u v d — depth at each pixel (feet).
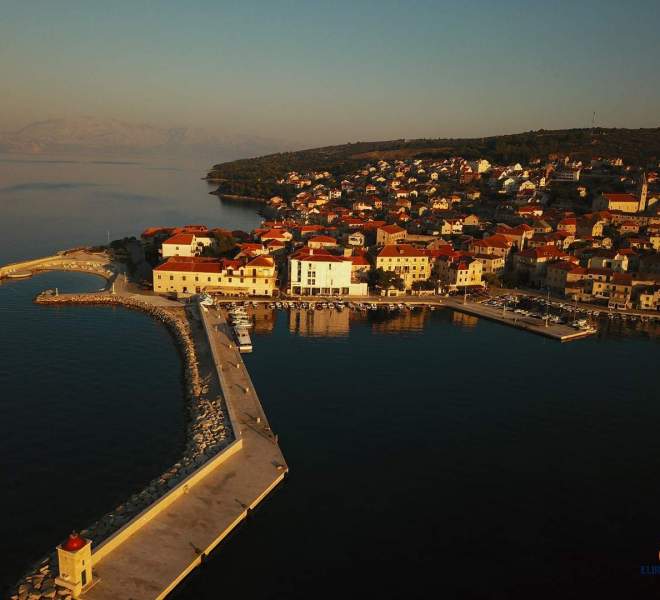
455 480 310.86
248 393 399.65
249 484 288.10
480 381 456.04
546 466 329.72
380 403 404.36
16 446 313.94
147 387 402.52
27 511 259.19
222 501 271.69
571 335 590.96
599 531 273.75
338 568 240.12
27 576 214.69
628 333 620.08
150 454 313.12
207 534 247.91
